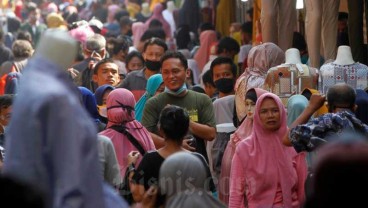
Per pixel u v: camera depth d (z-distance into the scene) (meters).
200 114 16.12
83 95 15.59
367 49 23.14
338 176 7.25
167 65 16.09
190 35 32.81
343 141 7.40
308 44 20.80
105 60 19.98
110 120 14.95
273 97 14.09
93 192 8.83
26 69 9.04
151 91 17.42
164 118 13.23
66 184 8.67
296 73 17.11
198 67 29.39
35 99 8.73
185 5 36.03
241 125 15.46
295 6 21.64
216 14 33.16
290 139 13.06
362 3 22.70
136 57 23.03
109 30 37.53
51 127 8.74
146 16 40.88
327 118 12.99
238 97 17.48
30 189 7.64
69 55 9.16
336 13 21.53
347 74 17.55
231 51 26.16
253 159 14.08
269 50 17.83
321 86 17.62
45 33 9.19
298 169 14.20
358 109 15.82
